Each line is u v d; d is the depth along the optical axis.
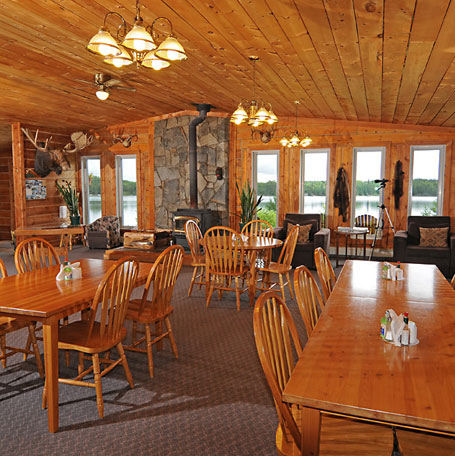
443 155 7.45
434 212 7.67
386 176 7.73
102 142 9.86
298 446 1.56
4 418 2.51
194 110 8.18
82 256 8.15
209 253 4.75
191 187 8.29
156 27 3.53
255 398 2.75
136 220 9.92
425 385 1.41
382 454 1.50
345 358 1.63
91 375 3.08
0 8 3.58
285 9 2.88
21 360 3.32
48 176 9.31
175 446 2.24
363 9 2.69
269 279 5.29
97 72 5.40
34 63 5.06
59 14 3.62
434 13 2.60
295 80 4.85
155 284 3.03
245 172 8.62
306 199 8.46
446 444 1.56
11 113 7.52
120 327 2.74
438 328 1.97
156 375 3.09
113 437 2.32
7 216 10.52
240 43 3.74
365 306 2.33
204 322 4.29
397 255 6.71
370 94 5.14
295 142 6.83
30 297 2.53
